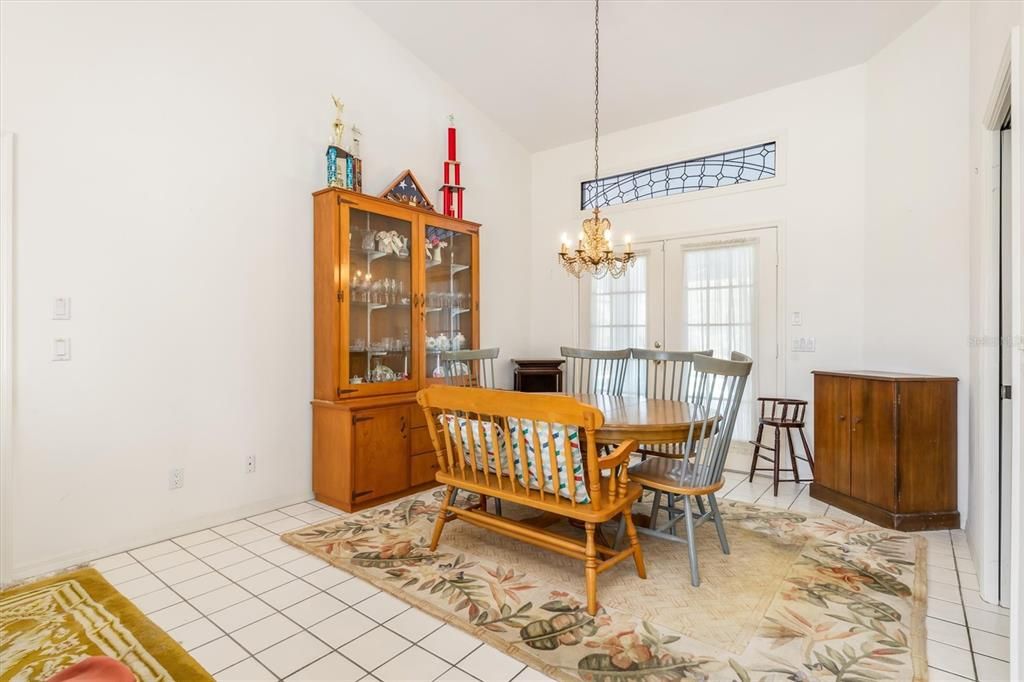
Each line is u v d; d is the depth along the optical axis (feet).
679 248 14.88
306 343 11.35
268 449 10.68
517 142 17.54
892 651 5.74
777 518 10.11
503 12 11.91
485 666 5.56
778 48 11.89
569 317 17.28
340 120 11.51
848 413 10.55
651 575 7.64
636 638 6.01
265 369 10.62
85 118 8.24
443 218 13.41
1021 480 5.00
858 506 10.24
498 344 16.78
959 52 9.78
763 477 13.29
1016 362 5.38
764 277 13.44
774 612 6.58
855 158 12.17
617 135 16.28
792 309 13.03
